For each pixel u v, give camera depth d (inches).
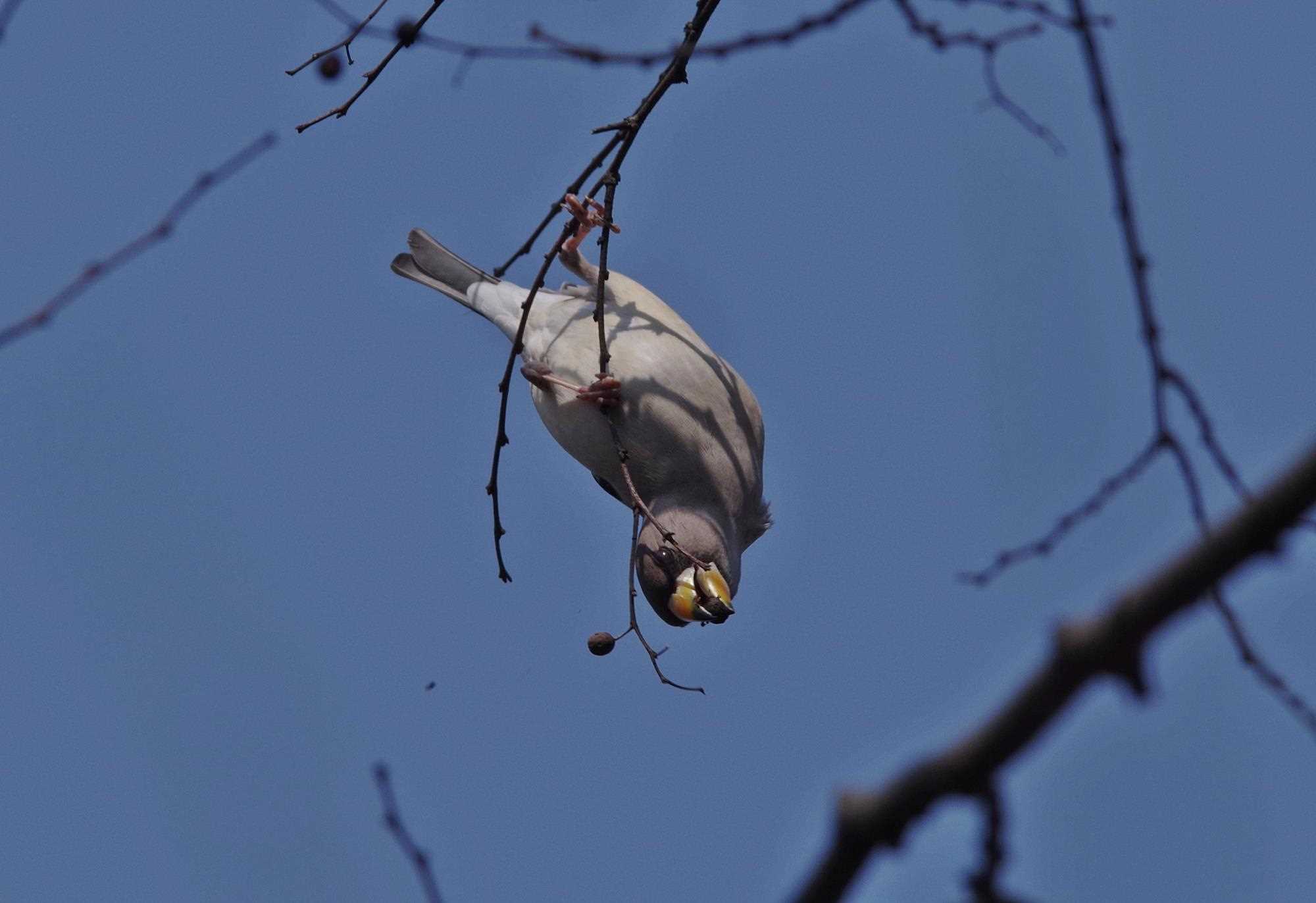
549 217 384.8
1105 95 230.7
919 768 118.8
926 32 292.8
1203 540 110.2
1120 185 231.5
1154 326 229.9
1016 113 306.2
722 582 465.4
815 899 122.5
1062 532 236.5
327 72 324.5
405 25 298.4
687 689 386.9
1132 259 231.6
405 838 203.2
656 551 474.6
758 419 497.0
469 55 285.6
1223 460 226.5
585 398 473.7
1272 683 198.4
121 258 233.6
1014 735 114.6
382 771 203.3
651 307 492.1
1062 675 112.4
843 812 121.2
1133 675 111.3
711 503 484.1
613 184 369.1
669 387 474.9
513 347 400.8
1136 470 231.8
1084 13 230.4
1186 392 227.9
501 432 412.5
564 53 281.7
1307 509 108.4
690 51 282.5
